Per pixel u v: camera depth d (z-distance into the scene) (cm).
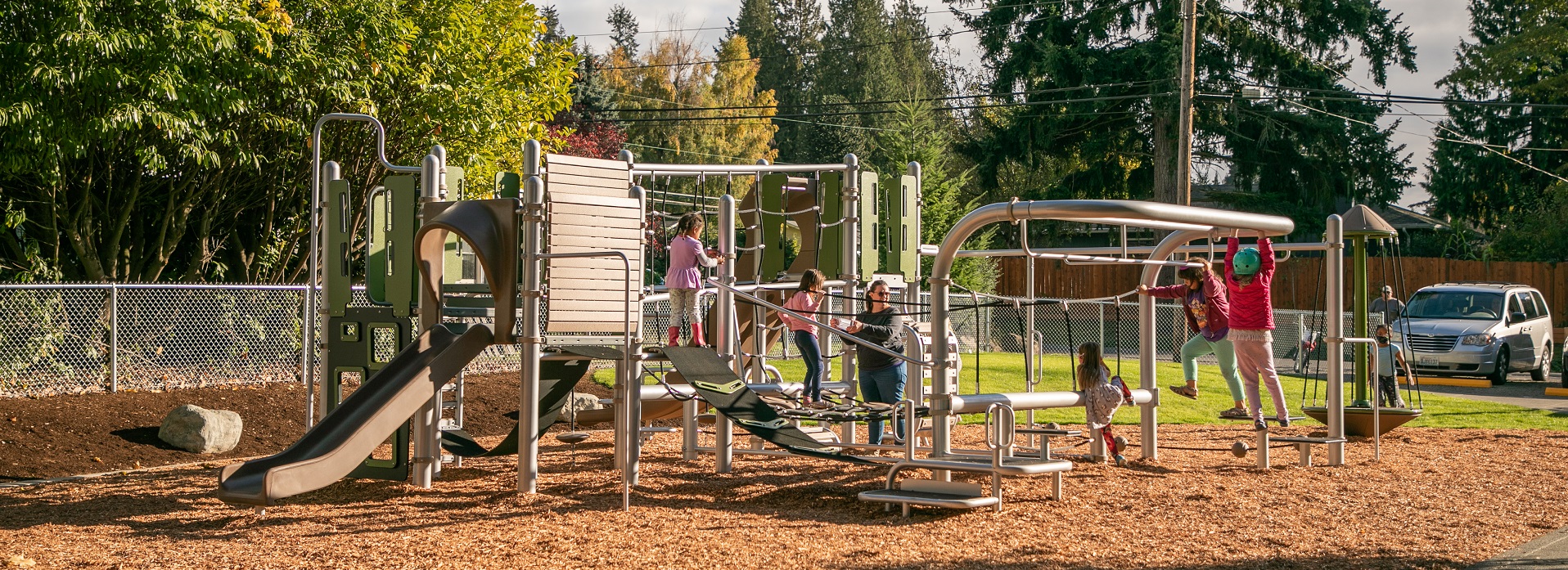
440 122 1595
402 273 918
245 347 1594
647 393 954
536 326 856
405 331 913
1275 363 2677
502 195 1038
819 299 1020
